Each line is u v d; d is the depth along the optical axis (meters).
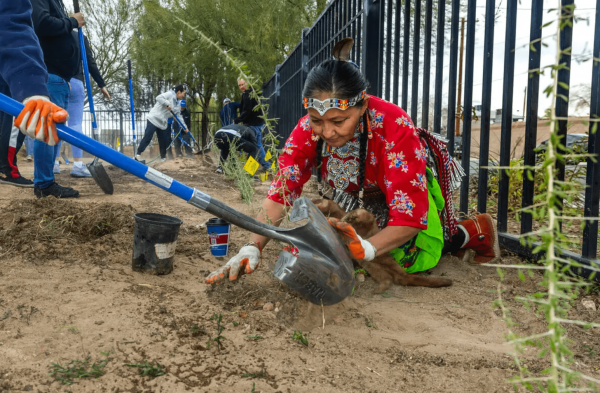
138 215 2.45
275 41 15.70
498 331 1.86
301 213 1.87
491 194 4.69
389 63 4.31
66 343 1.60
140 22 18.16
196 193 1.84
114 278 2.26
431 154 2.41
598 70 2.26
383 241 2.02
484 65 3.09
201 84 18.91
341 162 2.29
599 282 2.29
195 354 1.57
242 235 3.30
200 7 16.42
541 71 0.84
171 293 2.11
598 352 1.69
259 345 1.66
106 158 1.85
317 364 1.55
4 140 4.97
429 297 2.21
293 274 1.79
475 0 3.22
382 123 2.08
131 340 1.64
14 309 1.84
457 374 1.52
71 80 5.70
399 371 1.54
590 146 2.31
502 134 2.98
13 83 1.94
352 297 2.16
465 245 2.66
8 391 1.32
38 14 4.25
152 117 10.11
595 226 2.33
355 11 5.23
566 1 2.07
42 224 2.85
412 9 6.46
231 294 2.09
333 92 1.85
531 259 2.77
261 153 7.54
